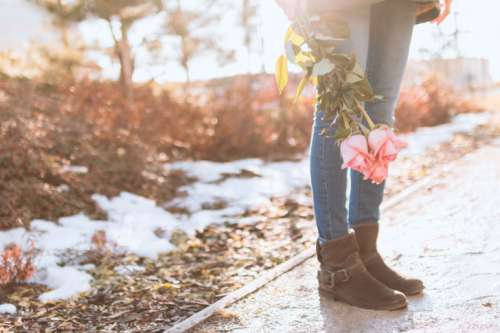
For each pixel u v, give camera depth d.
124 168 5.46
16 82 6.18
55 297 3.00
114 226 4.36
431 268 2.84
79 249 3.81
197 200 5.28
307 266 3.07
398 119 9.48
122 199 5.00
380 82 2.39
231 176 6.29
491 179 5.03
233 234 4.15
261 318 2.43
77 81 7.36
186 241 4.06
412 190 4.88
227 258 3.58
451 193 4.64
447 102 11.52
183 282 3.15
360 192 2.52
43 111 5.96
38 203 4.44
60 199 4.56
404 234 3.54
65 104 6.46
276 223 4.38
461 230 3.49
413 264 2.93
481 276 2.65
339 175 2.41
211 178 6.13
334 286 2.48
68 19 9.05
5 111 5.08
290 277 2.92
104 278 3.29
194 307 2.72
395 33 2.36
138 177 5.45
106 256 3.65
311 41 2.02
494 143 7.49
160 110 7.31
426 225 3.71
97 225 4.36
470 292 2.47
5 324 2.65
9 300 3.00
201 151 7.33
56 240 3.96
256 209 4.88
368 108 2.42
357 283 2.43
